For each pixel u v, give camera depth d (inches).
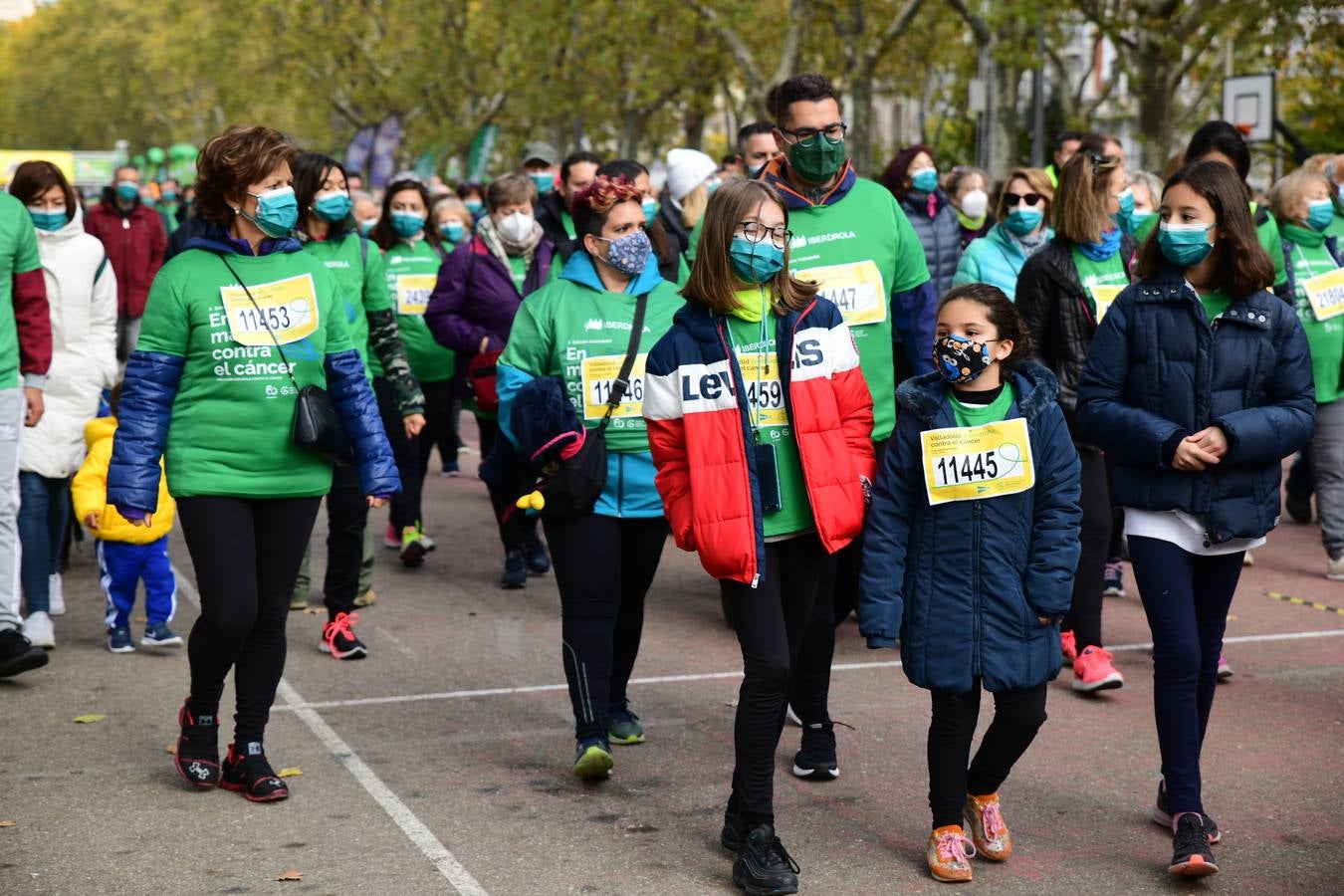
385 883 200.1
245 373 224.8
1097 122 1753.2
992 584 197.3
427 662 312.0
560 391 236.5
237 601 223.8
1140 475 210.8
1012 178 326.6
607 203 242.5
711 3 1173.7
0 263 283.7
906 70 1509.6
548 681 298.5
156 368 224.2
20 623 288.0
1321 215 370.6
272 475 227.3
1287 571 391.9
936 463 197.8
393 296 406.6
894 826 220.1
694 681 296.7
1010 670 196.4
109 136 3941.9
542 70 1482.5
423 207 408.5
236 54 2128.4
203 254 226.8
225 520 224.7
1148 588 210.1
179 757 234.1
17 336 290.2
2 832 217.2
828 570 231.3
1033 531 198.8
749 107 1402.6
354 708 279.4
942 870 199.8
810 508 201.8
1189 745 205.0
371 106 1971.0
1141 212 403.5
